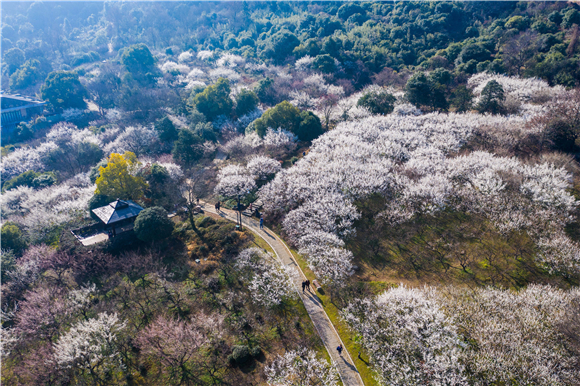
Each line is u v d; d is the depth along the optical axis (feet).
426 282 100.17
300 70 294.87
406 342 80.48
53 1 550.36
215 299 100.32
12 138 248.73
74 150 211.82
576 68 203.92
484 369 72.59
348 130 176.96
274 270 104.88
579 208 115.14
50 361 79.05
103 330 85.10
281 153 181.57
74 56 422.00
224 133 222.07
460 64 258.16
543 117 153.58
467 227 116.06
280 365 79.66
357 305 93.15
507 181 124.36
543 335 77.36
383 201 131.34
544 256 101.65
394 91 226.99
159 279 106.73
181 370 80.94
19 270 112.57
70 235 125.18
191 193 164.14
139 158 198.49
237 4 485.97
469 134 159.84
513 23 288.30
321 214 122.21
